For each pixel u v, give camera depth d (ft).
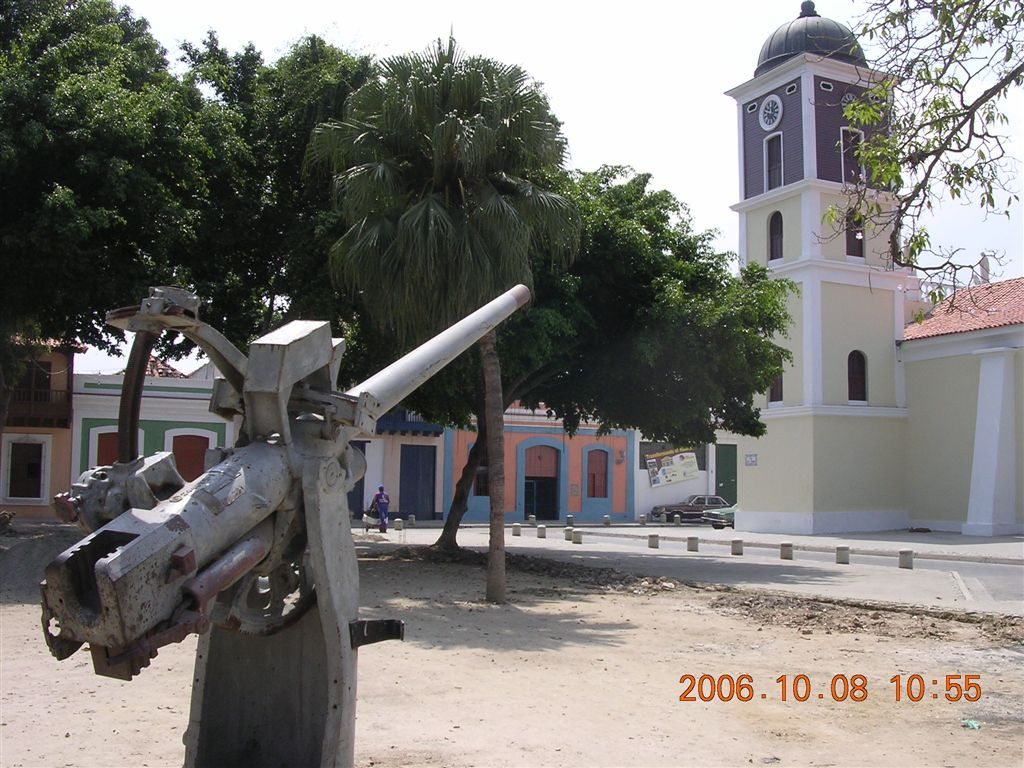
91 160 40.52
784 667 26.32
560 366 59.77
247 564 11.84
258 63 55.57
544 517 135.64
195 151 45.98
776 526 104.83
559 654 27.37
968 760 17.78
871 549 76.07
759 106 109.40
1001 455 94.58
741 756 17.75
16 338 65.77
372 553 61.77
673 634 31.58
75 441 102.22
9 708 20.40
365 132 39.14
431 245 36.22
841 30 103.76
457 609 36.47
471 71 38.27
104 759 16.85
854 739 19.07
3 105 40.57
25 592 38.73
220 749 14.44
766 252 108.06
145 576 9.93
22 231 40.40
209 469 12.80
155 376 103.35
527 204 38.58
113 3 52.03
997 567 62.18
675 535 101.09
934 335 102.17
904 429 106.22
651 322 55.67
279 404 12.99
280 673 14.57
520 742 18.19
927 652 29.04
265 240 53.01
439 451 126.00
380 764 16.62
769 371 59.93
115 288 41.98
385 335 46.96
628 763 17.10
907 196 30.35
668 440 64.90
